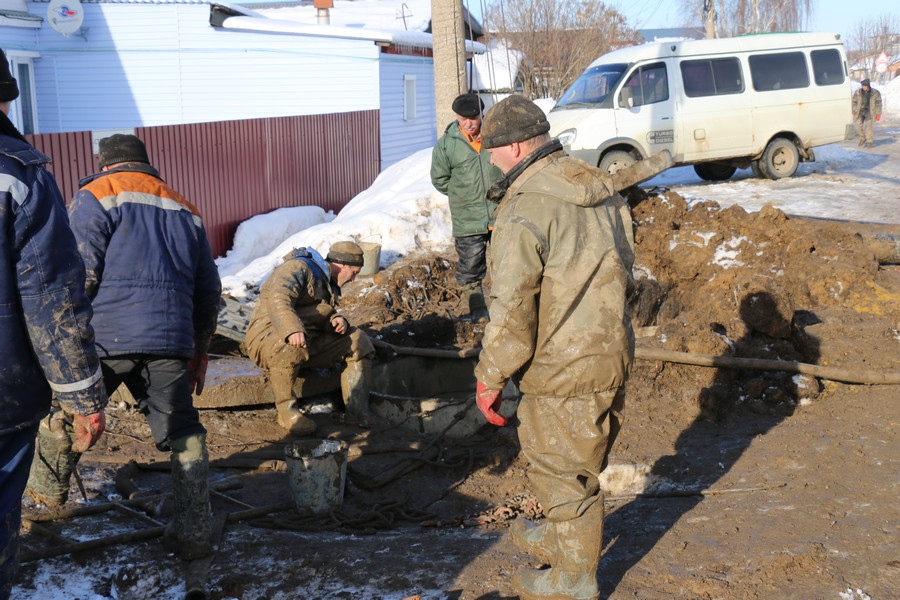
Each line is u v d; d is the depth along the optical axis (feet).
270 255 32.81
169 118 66.54
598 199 10.07
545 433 10.21
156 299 12.12
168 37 64.95
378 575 11.93
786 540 12.01
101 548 12.61
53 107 66.85
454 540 13.34
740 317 20.53
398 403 19.51
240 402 19.15
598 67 51.34
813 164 60.64
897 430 16.12
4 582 8.48
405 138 71.26
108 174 12.55
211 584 11.84
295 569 12.19
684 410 18.39
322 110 65.36
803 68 52.44
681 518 13.48
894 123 114.32
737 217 26.32
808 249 24.57
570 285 9.80
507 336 9.77
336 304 19.27
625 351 10.03
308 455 14.58
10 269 8.27
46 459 13.32
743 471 15.29
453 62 41.29
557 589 10.41
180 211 12.82
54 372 8.62
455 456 17.44
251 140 41.55
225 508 14.71
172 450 12.35
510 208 10.02
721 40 51.39
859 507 12.92
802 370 18.62
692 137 50.24
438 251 34.04
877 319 21.85
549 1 99.55
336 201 50.65
